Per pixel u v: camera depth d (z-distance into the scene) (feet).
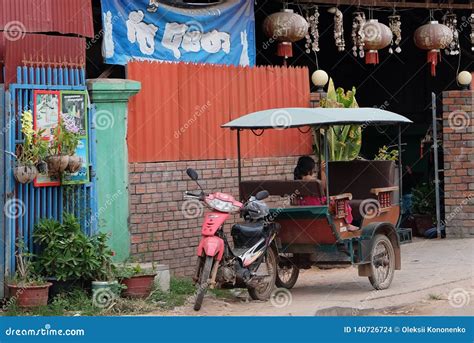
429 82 72.23
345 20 68.49
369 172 44.83
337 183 45.52
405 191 66.13
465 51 64.49
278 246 40.24
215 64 46.98
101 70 48.98
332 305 37.55
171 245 43.80
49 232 35.88
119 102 40.98
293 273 42.47
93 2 48.44
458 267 46.85
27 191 36.24
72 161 36.70
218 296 39.81
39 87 36.78
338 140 51.42
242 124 39.86
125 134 41.29
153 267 38.17
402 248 53.93
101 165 40.29
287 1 53.62
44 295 34.96
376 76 72.08
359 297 39.63
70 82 38.24
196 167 45.39
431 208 59.21
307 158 41.22
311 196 38.99
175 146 44.29
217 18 48.32
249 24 50.49
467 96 56.70
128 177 41.68
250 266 37.58
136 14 44.04
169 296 38.60
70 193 37.81
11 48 36.45
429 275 44.73
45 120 36.91
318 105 52.85
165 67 43.93
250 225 37.99
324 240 39.50
